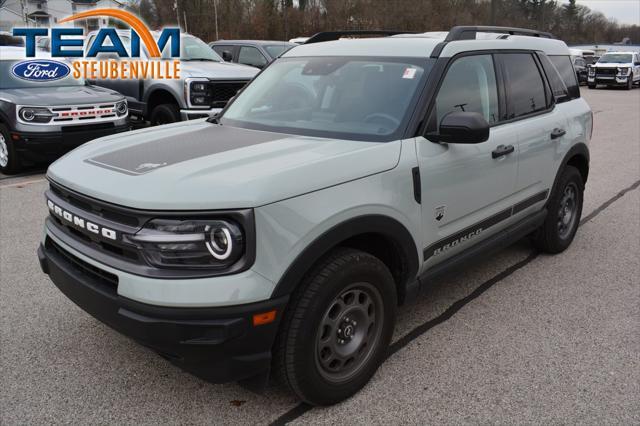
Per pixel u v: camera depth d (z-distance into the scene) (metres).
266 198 2.45
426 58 3.51
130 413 2.89
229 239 2.38
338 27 49.91
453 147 3.39
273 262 2.48
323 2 50.59
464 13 50.78
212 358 2.47
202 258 2.42
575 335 3.69
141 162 2.86
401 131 3.19
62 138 7.86
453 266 3.62
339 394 2.92
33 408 2.92
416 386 3.12
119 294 2.52
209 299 2.40
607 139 12.16
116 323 2.56
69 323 3.80
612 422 2.83
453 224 3.53
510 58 4.20
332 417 2.87
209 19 49.41
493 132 3.82
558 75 4.89
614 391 3.08
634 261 5.04
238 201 2.40
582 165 5.25
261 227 2.43
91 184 2.68
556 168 4.68
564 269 4.84
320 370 2.81
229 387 3.11
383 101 3.38
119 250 2.57
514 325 3.83
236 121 3.79
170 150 3.04
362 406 2.96
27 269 4.68
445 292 4.36
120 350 3.48
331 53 3.96
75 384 3.13
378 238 3.12
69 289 2.87
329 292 2.70
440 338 3.64
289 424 2.81
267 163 2.72
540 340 3.62
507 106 4.06
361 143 3.10
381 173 2.93
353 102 3.47
